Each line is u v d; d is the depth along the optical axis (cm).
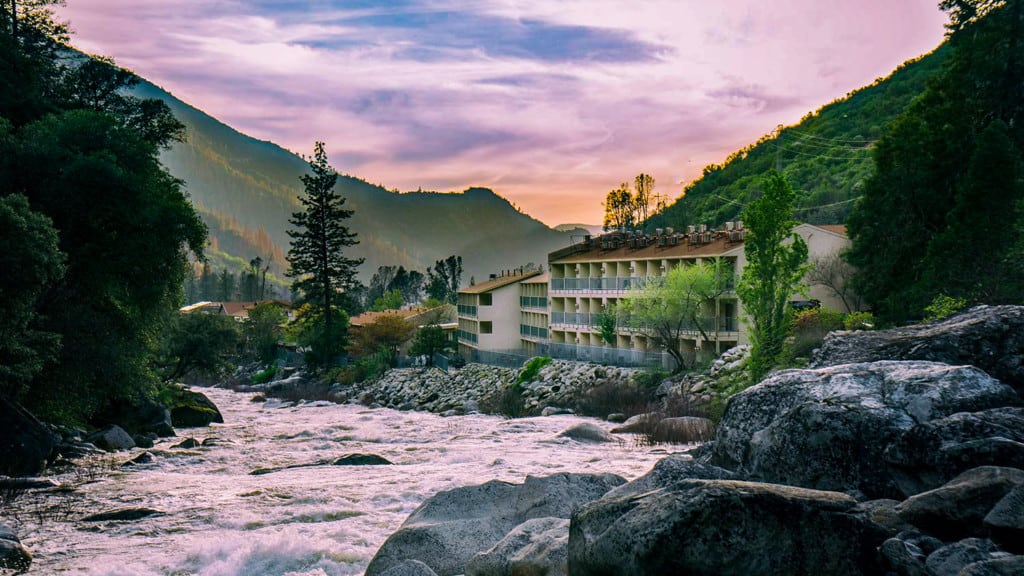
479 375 6328
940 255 3425
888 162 4700
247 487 1892
